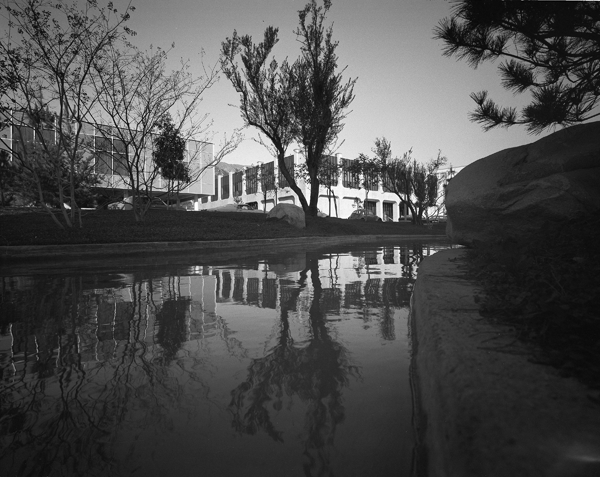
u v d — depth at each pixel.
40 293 3.21
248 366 1.54
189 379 1.42
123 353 1.71
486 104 4.16
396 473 0.84
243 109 16.08
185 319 2.33
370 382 1.35
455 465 0.63
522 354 1.01
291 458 0.92
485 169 4.18
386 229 20.42
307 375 1.43
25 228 8.61
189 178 13.56
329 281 3.89
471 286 2.08
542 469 0.57
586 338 1.09
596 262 1.69
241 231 11.87
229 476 0.86
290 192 48.00
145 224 11.09
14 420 1.13
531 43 3.77
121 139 10.95
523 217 3.44
